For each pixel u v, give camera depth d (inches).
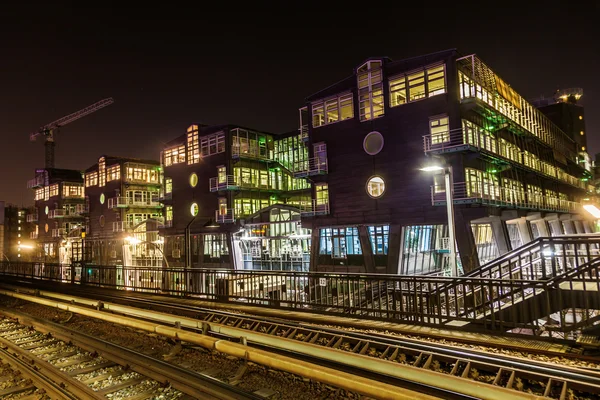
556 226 2089.1
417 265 1290.6
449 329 421.1
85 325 551.2
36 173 3299.7
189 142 2034.9
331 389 284.7
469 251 1087.6
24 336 500.7
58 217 2906.0
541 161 1925.4
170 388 302.2
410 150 1213.7
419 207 1183.6
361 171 1317.7
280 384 299.4
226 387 281.3
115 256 2447.1
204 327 404.5
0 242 3804.1
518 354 341.4
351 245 1348.4
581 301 461.1
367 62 1314.0
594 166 3592.5
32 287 975.0
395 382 271.1
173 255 2058.3
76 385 307.1
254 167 1966.0
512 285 393.1
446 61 1158.3
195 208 1978.3
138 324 430.6
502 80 1541.6
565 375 261.4
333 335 394.6
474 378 288.2
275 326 442.6
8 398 302.8
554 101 3388.3
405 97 1238.9
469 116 1213.7
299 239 1705.2
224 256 1822.1
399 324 452.1
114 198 2455.7
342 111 1395.2
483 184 1197.1
